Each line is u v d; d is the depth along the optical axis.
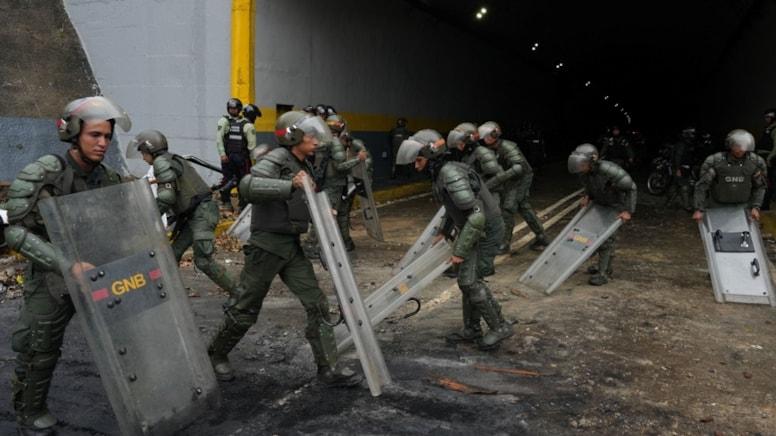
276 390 4.00
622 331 5.21
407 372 4.31
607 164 6.52
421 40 19.48
